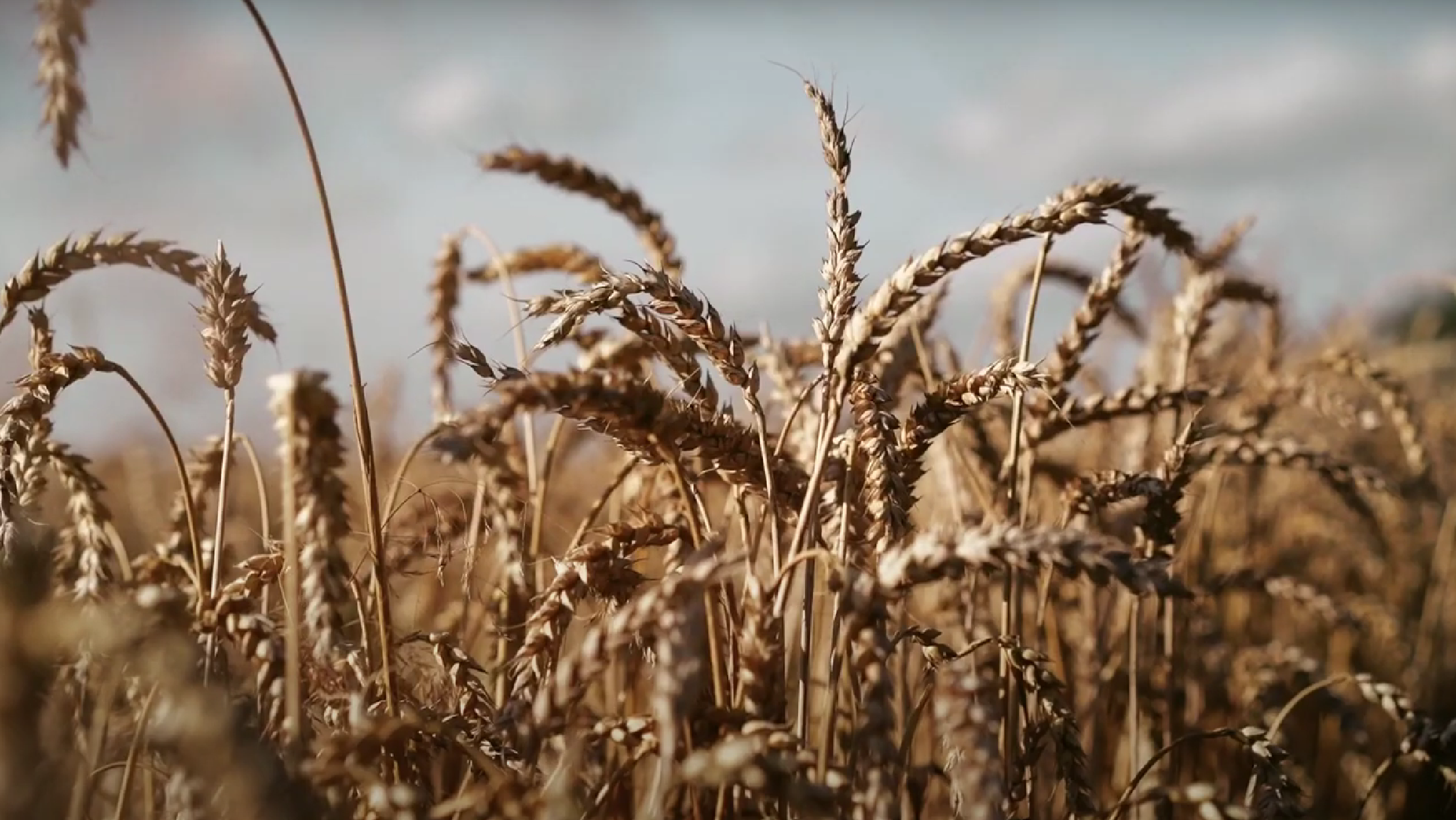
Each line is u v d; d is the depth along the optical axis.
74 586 0.94
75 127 0.88
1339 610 1.25
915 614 1.23
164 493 1.65
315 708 0.89
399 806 0.75
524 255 1.29
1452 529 1.73
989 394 0.87
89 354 0.88
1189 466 1.03
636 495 1.11
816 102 0.86
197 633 0.81
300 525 0.73
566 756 0.76
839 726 0.96
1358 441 1.93
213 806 0.73
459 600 1.14
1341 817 1.49
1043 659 0.89
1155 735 1.22
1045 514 1.29
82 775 0.84
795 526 0.88
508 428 1.09
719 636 0.84
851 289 0.84
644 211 1.23
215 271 0.87
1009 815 0.94
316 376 0.73
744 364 0.84
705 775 0.73
